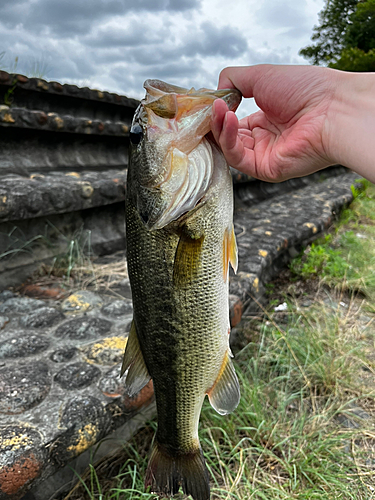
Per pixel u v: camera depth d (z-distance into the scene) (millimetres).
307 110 282
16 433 320
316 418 497
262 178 323
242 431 479
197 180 245
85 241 751
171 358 271
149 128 243
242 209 1244
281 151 298
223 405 281
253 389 498
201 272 258
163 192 242
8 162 790
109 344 452
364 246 1126
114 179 766
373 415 526
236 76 304
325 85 273
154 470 300
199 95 244
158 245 257
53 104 1011
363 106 257
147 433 462
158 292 262
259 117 330
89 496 387
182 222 248
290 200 1403
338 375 568
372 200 1810
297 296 875
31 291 605
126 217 270
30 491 354
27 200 581
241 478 414
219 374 283
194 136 242
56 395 373
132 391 285
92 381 395
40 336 470
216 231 257
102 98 1095
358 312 801
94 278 659
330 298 827
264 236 915
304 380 574
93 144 1005
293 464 431
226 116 231
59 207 632
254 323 725
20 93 909
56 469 323
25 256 654
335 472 432
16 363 417
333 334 669
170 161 240
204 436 457
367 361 630
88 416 348
